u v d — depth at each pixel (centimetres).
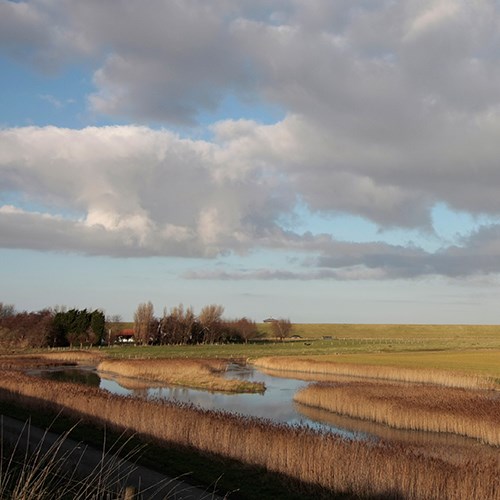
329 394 4178
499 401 3722
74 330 12062
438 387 4659
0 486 754
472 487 1612
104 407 2723
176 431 2334
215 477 1841
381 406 3666
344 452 1852
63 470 1614
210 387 5475
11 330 12506
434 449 2723
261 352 10850
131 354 10094
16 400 3203
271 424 2238
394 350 11238
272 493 1714
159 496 1571
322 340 16700
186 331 13625
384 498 1717
